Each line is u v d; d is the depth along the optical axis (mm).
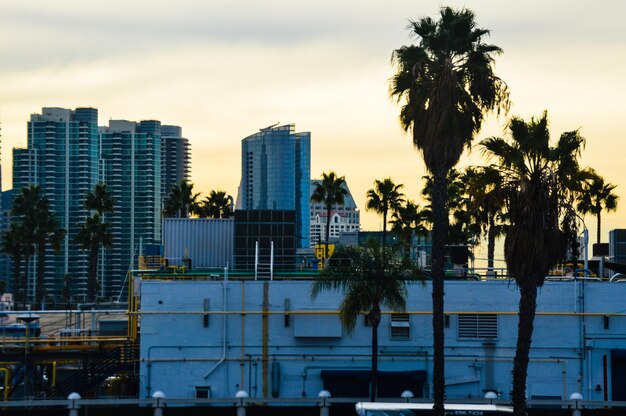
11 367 79500
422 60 49219
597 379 60719
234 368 60625
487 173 46969
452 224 121375
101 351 69125
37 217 163125
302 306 60969
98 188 154375
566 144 46875
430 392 60469
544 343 60969
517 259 46125
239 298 61031
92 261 153000
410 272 55094
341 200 129500
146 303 60938
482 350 60750
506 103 49625
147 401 52656
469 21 49375
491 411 48125
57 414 53969
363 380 60188
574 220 46750
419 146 49156
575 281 61469
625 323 60938
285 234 75812
